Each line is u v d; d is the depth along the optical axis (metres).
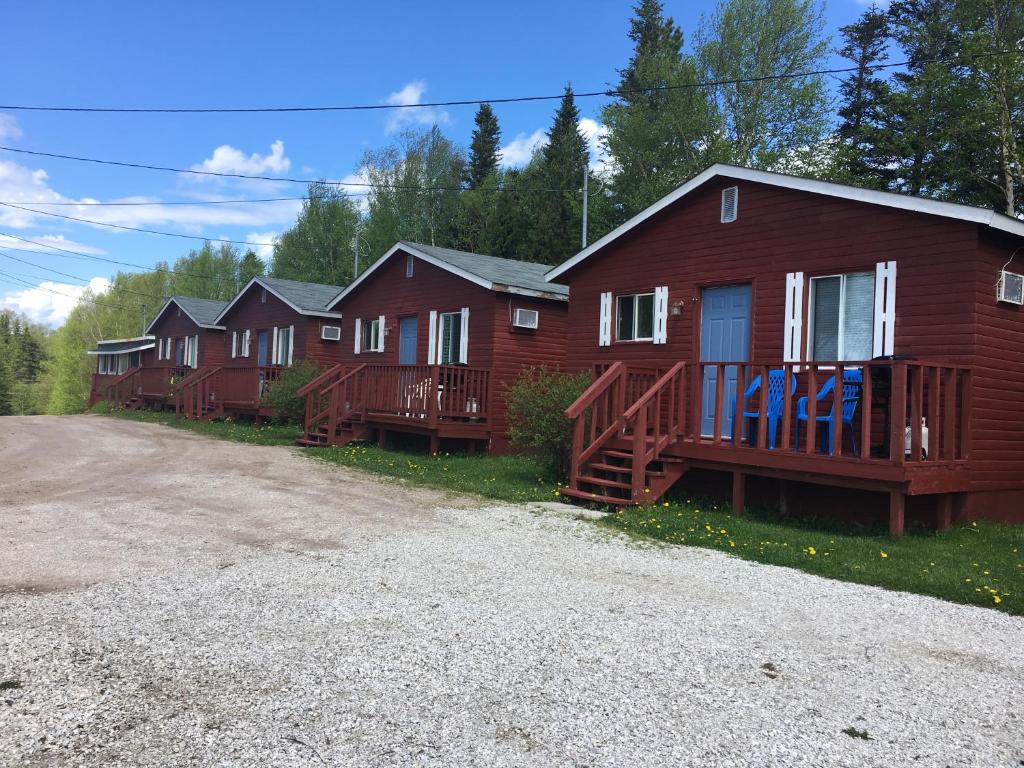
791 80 29.48
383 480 11.38
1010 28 20.12
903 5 27.83
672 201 11.59
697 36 31.47
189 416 23.17
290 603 5.10
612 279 12.80
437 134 46.34
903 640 4.80
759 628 4.91
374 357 19.19
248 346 26.64
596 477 10.30
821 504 9.13
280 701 3.61
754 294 10.54
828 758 3.20
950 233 8.44
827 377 9.59
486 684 3.86
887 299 8.96
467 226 42.38
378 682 3.85
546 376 11.94
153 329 35.31
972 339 8.21
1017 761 3.24
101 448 14.98
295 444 16.34
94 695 3.63
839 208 9.54
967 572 6.37
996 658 4.52
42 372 78.75
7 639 4.34
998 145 19.75
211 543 6.82
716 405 9.25
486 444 15.17
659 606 5.31
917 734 3.46
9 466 12.02
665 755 3.18
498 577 5.93
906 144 22.00
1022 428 8.91
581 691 3.81
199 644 4.32
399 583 5.66
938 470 7.83
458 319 16.48
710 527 8.11
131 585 5.44
